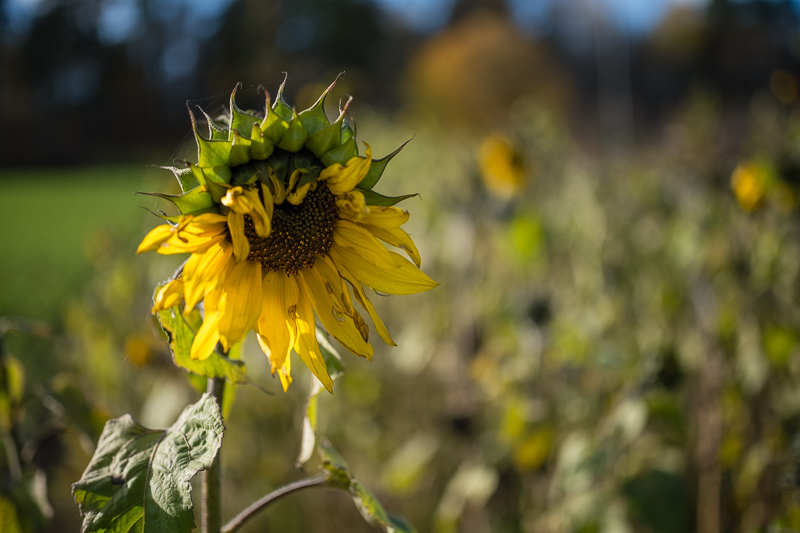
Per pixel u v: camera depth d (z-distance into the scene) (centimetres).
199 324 60
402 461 123
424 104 1107
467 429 128
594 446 99
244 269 60
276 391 130
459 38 1182
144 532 54
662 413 97
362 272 61
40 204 772
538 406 116
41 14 1434
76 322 143
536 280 158
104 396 130
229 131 57
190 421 56
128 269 156
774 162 120
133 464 55
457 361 144
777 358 108
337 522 123
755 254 118
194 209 56
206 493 60
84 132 1388
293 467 128
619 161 272
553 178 176
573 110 1141
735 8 1256
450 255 157
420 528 126
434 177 199
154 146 1374
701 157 176
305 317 61
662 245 155
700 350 118
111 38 1412
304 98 201
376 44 1566
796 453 91
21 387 72
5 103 1417
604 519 96
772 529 85
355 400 131
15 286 316
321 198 61
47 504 70
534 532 110
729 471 111
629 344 128
